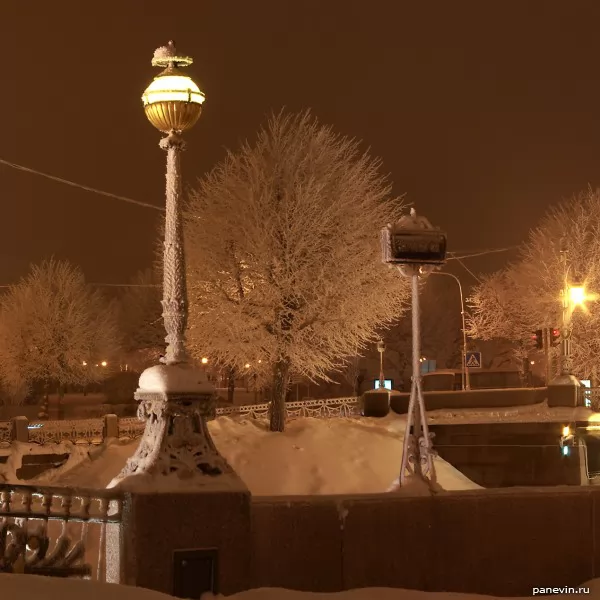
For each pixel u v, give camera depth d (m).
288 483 26.44
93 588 8.52
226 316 30.62
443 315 85.19
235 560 9.78
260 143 32.09
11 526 10.16
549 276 52.94
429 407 38.03
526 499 11.48
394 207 32.62
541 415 34.09
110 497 9.62
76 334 65.38
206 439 10.08
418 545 10.99
